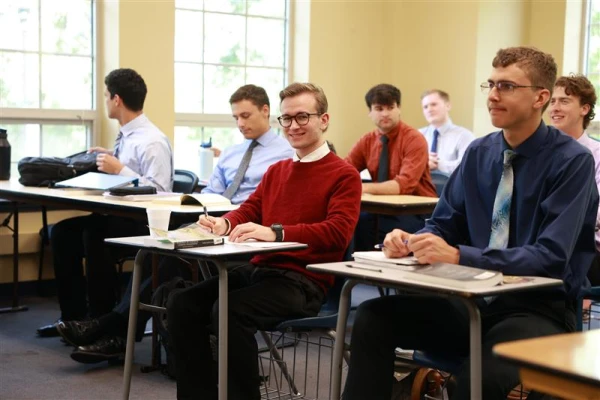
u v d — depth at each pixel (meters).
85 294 4.12
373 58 6.62
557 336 1.40
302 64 6.30
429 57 6.40
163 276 3.59
